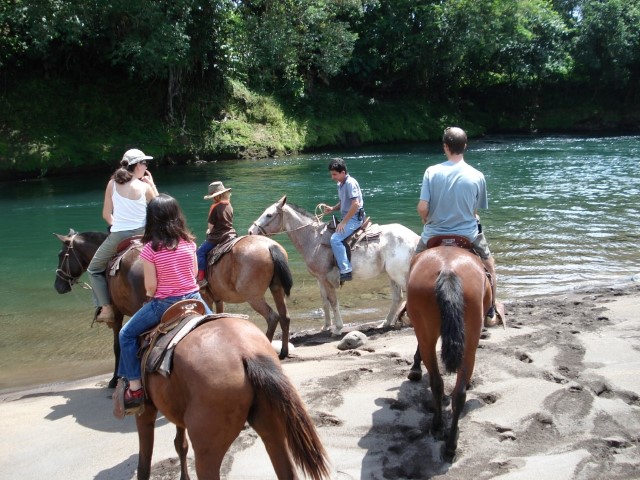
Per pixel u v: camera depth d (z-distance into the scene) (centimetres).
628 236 1453
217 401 356
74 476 499
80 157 2695
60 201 1997
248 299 768
